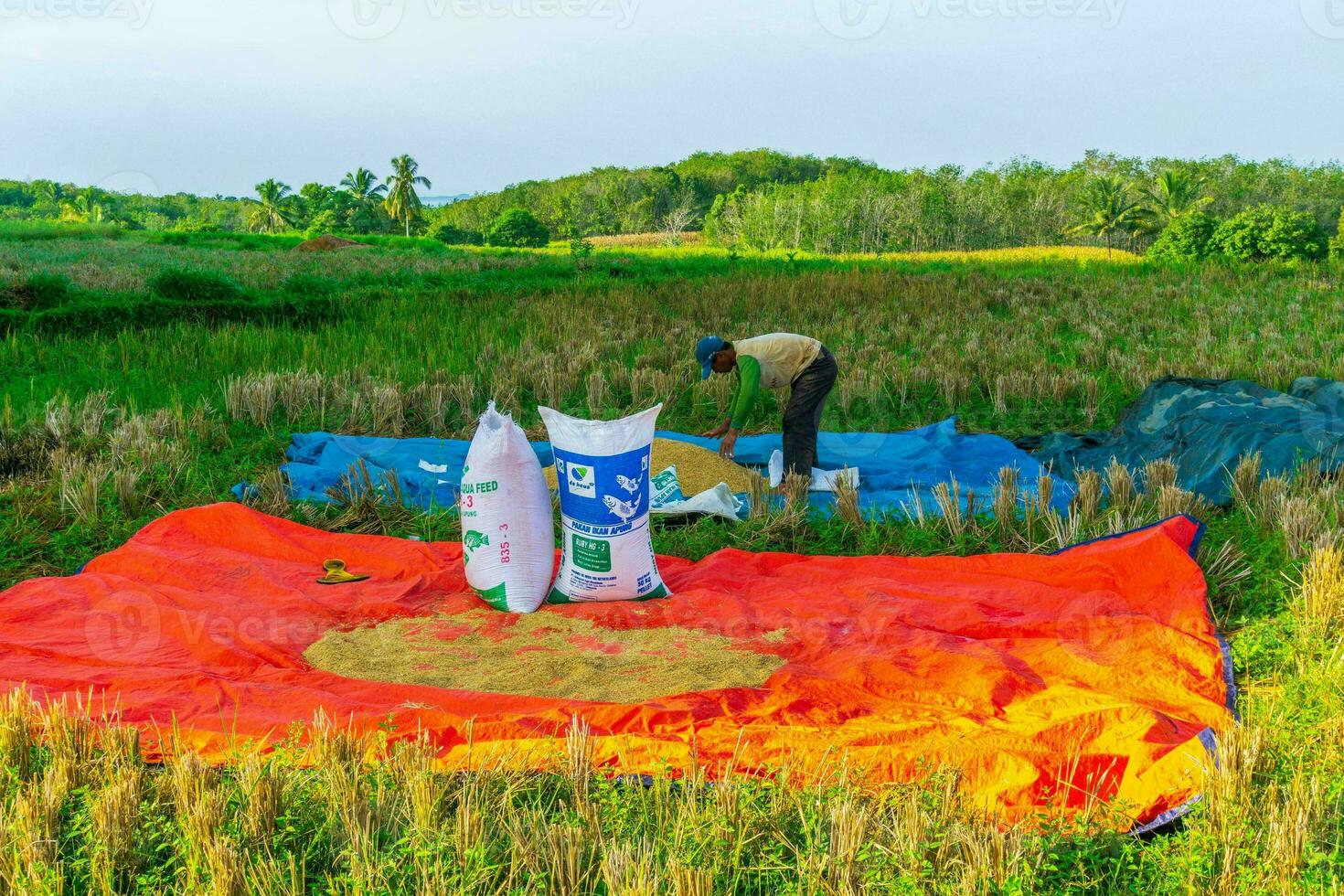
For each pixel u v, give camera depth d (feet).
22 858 9.97
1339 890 9.41
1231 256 138.10
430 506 25.16
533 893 9.73
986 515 24.17
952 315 60.29
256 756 11.44
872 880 9.75
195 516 21.36
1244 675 16.03
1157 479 25.12
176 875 10.08
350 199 378.73
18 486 25.59
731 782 11.41
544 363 41.91
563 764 12.03
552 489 26.55
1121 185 291.79
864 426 36.19
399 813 11.13
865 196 299.58
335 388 36.86
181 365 40.73
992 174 337.93
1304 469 24.79
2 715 12.51
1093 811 11.18
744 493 26.43
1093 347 46.09
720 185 522.06
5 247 126.72
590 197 453.58
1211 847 10.28
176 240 167.73
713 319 59.00
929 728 13.26
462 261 115.96
